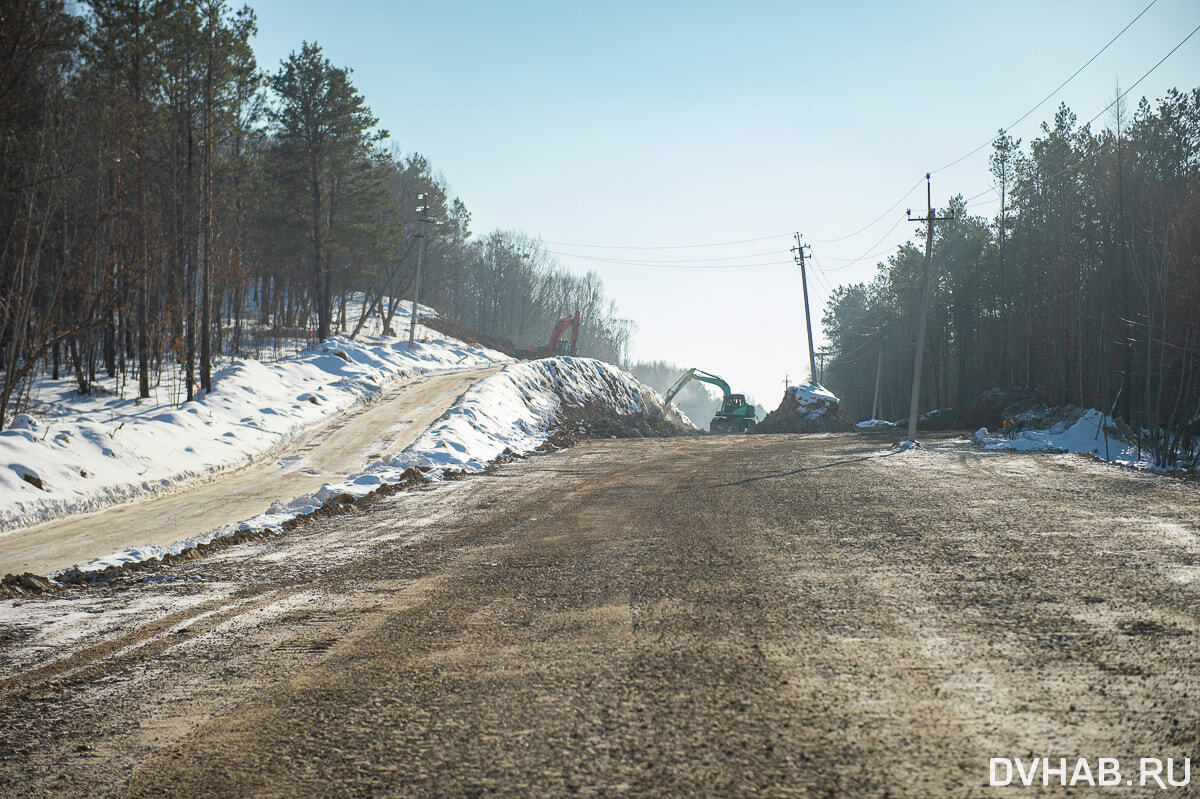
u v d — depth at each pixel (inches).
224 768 152.9
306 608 291.7
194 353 1131.9
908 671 192.7
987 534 396.2
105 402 1112.2
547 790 135.9
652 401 2154.3
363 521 528.4
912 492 574.9
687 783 136.1
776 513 489.7
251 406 1115.9
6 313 914.1
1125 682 180.1
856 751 146.7
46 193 996.6
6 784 151.5
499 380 1487.5
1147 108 1560.0
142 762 158.7
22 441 659.4
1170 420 1031.6
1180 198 1425.9
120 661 236.2
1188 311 1249.4
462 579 330.6
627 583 307.3
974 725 157.6
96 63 1058.1
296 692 197.0
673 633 234.2
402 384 1563.7
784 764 142.3
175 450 810.8
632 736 158.4
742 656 209.0
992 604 258.5
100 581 373.1
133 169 1173.1
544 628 246.4
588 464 879.1
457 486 700.0
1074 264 1785.2
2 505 549.6
